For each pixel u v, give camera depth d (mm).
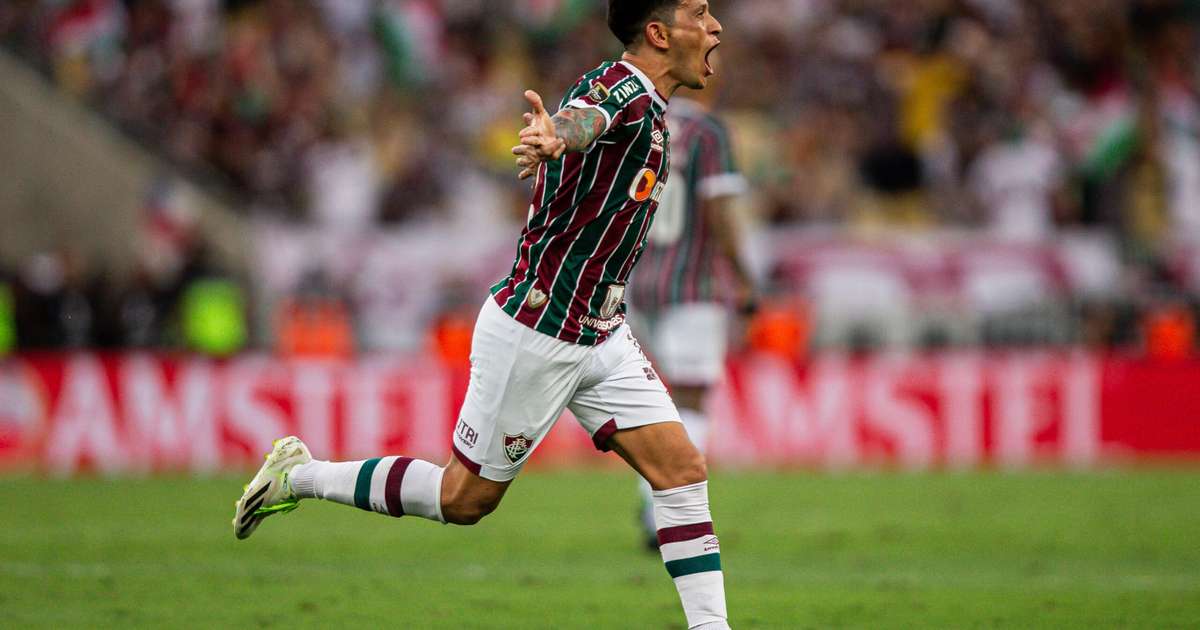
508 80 65000
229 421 43781
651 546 26828
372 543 28016
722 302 27781
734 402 44531
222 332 49219
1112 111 62531
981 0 65438
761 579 23734
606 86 15242
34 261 52875
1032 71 64312
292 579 23234
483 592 22016
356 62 64688
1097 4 65438
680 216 27359
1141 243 55281
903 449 44844
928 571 24781
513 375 15891
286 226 57094
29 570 24062
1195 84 65875
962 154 61500
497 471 16297
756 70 63750
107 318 49219
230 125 61656
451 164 60688
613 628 19031
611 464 45125
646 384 16359
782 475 42188
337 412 43906
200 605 20609
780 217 58281
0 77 56406
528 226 16031
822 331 48062
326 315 50125
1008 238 54406
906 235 54812
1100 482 40125
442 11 66188
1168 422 45281
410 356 51500
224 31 64562
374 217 59688
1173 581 23719
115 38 63719
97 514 32375
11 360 43469
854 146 61625
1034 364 45156
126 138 58344
